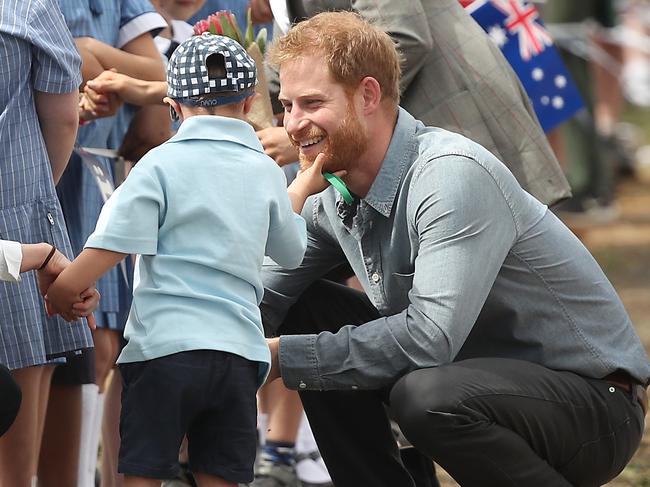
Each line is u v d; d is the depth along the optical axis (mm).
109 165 13633
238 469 10469
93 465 13266
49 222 11367
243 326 10414
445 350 10703
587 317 11281
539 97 15047
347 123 10820
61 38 11383
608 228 31188
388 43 10977
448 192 10719
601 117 37688
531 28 15047
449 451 10703
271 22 15680
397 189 11070
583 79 29953
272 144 12328
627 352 11367
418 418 10633
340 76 10750
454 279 10617
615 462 11367
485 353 11430
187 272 10297
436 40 13211
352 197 11359
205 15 15883
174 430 10250
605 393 11203
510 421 10797
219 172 10477
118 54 13445
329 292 12289
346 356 10906
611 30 34625
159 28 13844
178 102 10891
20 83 11203
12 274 10367
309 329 12328
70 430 13148
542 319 11203
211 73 10711
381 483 12031
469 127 13164
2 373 10133
